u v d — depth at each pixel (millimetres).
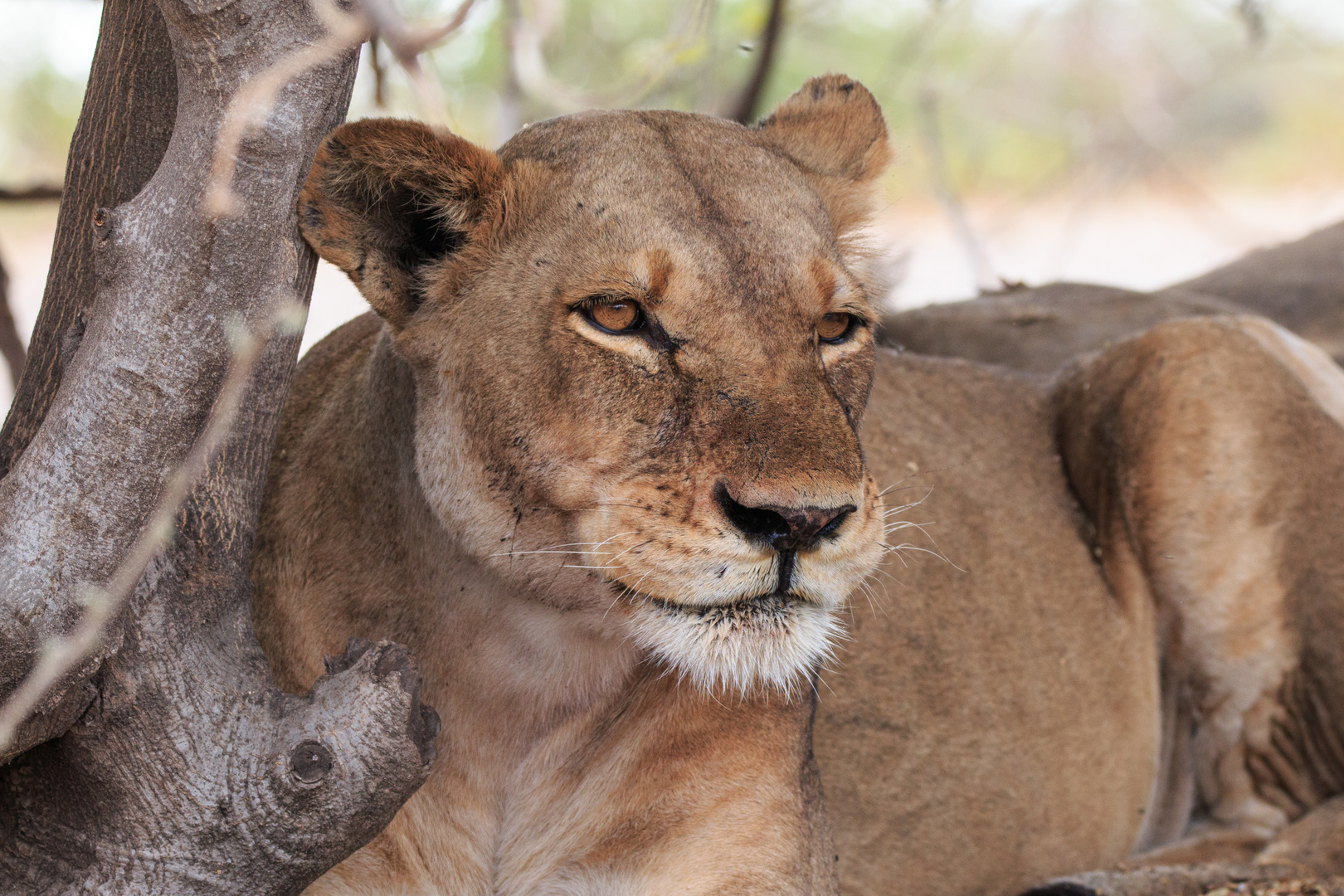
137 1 4855
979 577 7305
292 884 4281
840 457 4672
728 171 5188
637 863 5352
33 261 20906
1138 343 8273
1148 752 8023
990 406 8391
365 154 4848
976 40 23906
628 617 4875
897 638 6863
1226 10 11727
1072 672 7539
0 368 13906
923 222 25406
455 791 5379
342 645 5312
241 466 4480
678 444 4707
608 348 4809
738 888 5285
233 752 4219
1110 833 7789
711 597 4605
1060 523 7957
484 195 5047
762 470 4559
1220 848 7969
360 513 5367
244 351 3699
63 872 4289
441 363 5066
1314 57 24438
